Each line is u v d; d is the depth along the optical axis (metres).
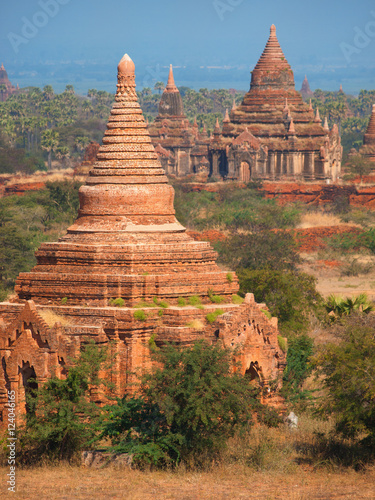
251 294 75.00
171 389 61.97
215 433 62.97
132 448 61.12
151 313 71.38
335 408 63.94
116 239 75.94
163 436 61.97
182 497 54.47
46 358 68.19
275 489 56.44
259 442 66.06
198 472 60.66
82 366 64.19
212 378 61.72
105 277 73.00
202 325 72.31
